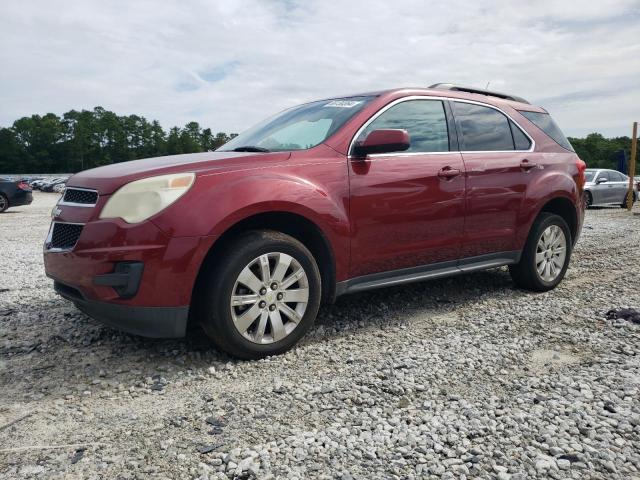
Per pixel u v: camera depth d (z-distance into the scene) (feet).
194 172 10.46
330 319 13.69
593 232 33.68
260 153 11.71
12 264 22.54
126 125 430.61
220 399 9.11
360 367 10.43
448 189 13.79
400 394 9.18
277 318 10.99
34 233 34.86
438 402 8.84
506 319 13.57
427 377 9.88
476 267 14.84
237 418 8.37
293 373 10.19
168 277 9.88
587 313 14.03
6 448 7.58
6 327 13.10
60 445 7.65
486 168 14.71
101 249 9.86
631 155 56.54
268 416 8.42
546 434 7.67
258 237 10.69
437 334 12.48
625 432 7.73
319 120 13.41
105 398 9.25
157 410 8.75
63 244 10.74
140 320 9.98
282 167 11.32
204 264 10.62
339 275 12.07
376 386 9.48
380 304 15.05
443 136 14.26
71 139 417.28
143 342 11.96
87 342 11.97
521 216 15.62
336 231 11.76
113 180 10.32
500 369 10.26
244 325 10.57
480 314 14.12
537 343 11.75
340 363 10.68
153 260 9.81
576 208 17.33
